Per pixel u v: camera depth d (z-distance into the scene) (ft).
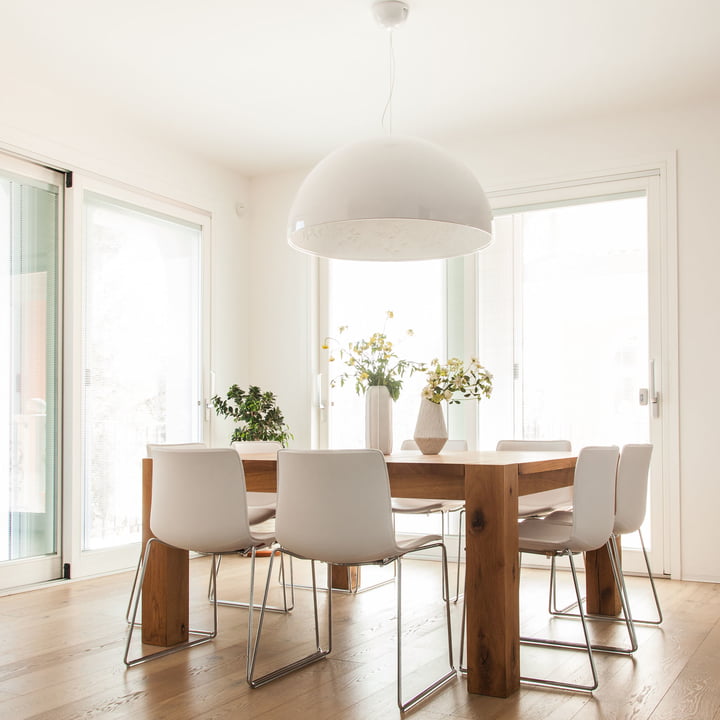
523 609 12.28
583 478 8.75
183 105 15.34
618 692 8.31
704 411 14.78
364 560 8.20
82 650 9.89
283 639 10.38
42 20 12.09
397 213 9.11
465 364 17.17
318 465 8.09
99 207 15.64
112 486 15.70
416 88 14.64
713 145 14.98
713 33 12.59
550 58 13.43
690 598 13.08
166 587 10.05
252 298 19.71
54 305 14.67
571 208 16.35
